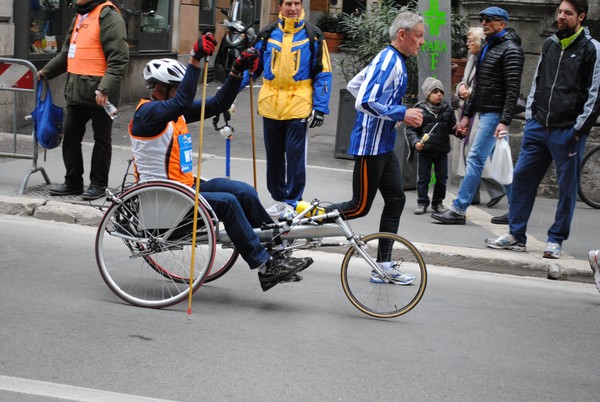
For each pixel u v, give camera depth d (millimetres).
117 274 6555
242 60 6355
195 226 6023
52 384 4676
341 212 7004
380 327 6184
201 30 20703
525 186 8414
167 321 5945
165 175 6289
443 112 9727
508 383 5195
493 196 10578
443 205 10289
